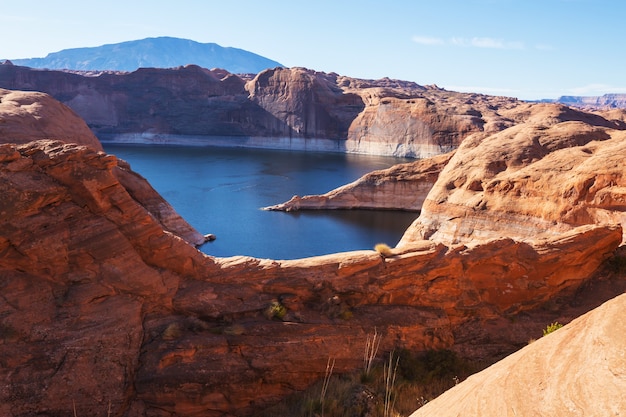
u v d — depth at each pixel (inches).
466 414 214.5
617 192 1301.7
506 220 1599.4
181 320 638.5
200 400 575.5
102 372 552.1
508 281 808.9
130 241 663.8
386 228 2603.3
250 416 594.6
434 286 760.3
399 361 672.4
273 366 613.9
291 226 2613.2
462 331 753.6
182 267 689.6
